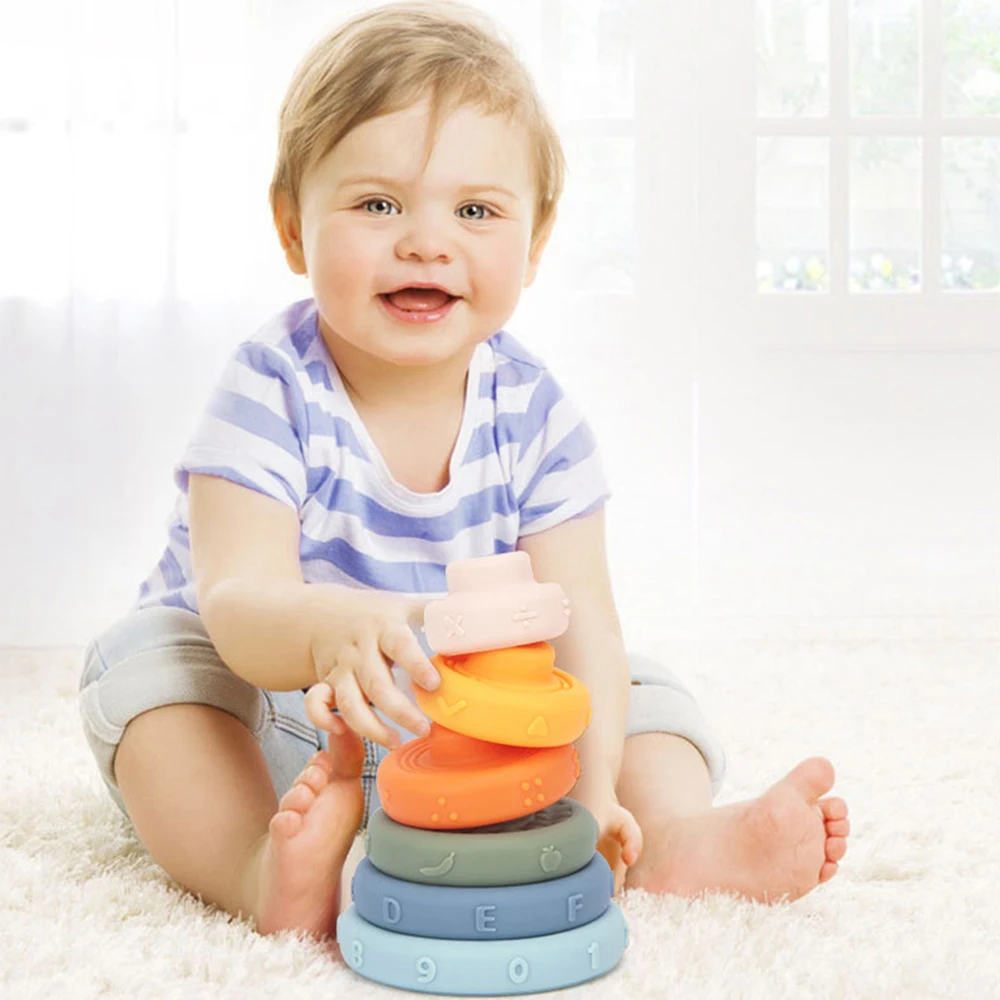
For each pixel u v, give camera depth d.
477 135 1.17
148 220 2.64
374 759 1.20
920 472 2.77
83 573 2.64
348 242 1.16
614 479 2.77
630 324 2.78
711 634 2.48
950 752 1.64
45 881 1.15
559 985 0.93
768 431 2.78
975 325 2.77
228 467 1.17
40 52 2.61
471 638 0.93
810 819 1.07
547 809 1.01
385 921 0.95
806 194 2.84
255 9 2.65
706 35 2.77
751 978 0.93
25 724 1.82
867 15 2.85
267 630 1.06
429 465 1.26
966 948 1.00
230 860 1.07
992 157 2.85
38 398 2.63
